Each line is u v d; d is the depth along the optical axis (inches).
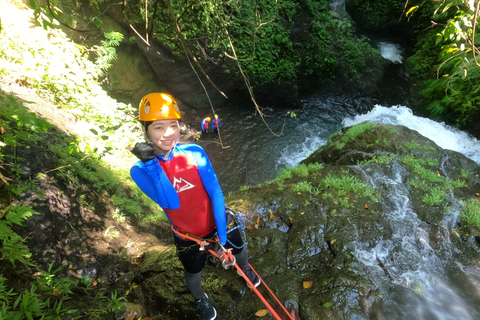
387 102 614.5
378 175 217.6
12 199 131.1
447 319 118.4
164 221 211.2
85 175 183.0
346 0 747.4
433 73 510.3
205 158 85.8
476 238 161.5
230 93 568.1
